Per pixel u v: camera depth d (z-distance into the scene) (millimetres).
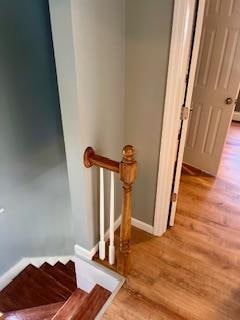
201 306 1879
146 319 1806
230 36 2645
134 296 1939
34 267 2906
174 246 2326
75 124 1691
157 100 1905
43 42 2193
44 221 2855
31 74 2209
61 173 2779
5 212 2482
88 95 1665
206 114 3070
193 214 2684
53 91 2436
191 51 1805
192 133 3266
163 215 2338
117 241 2340
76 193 1977
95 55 1618
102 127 1894
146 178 2246
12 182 2426
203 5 1672
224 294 1955
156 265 2158
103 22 1593
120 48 1813
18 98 2189
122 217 1849
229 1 2539
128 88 1978
